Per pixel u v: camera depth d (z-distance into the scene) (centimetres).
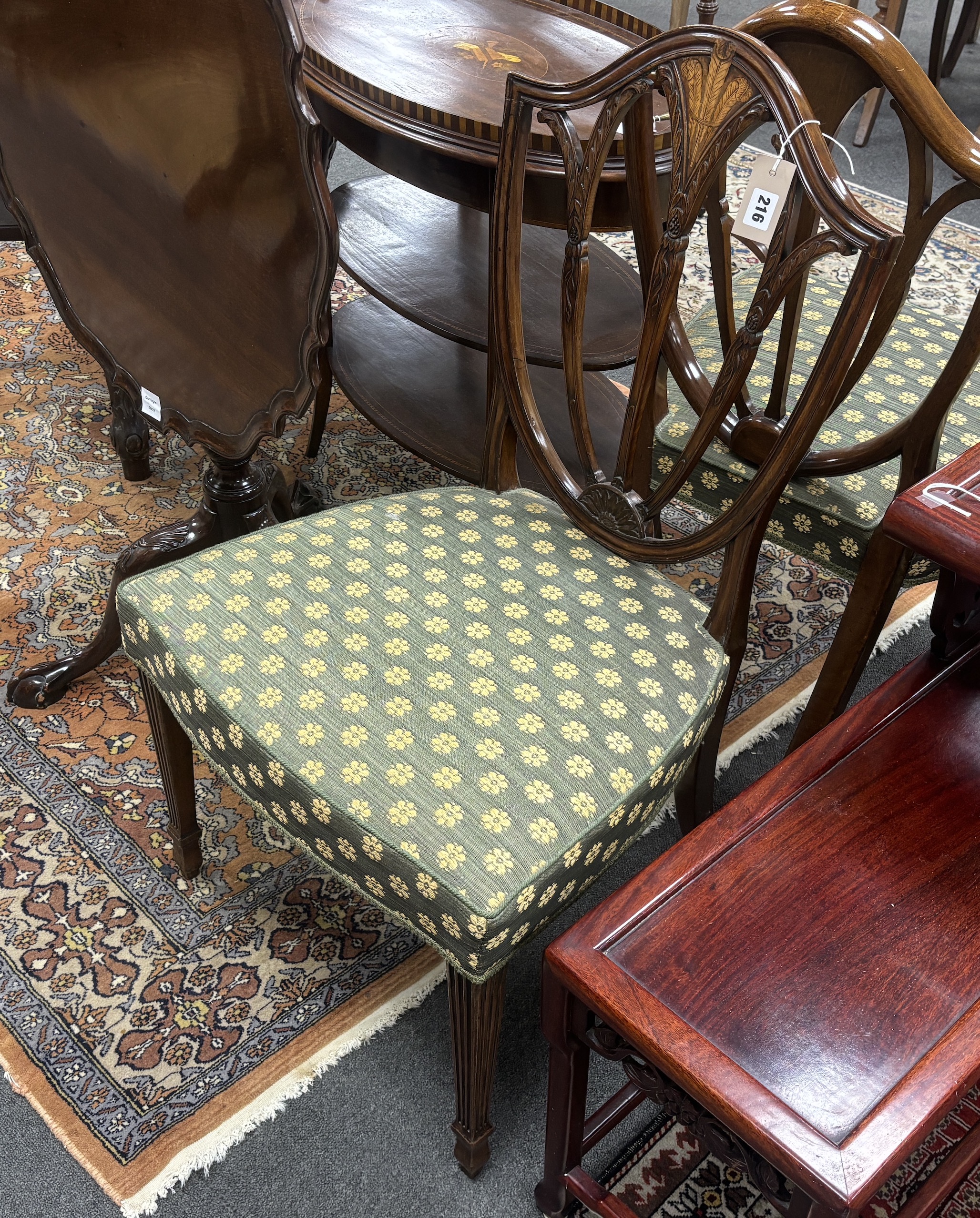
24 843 134
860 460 117
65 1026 116
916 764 94
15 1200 103
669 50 92
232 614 101
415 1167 107
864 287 86
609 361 149
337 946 125
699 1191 106
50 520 180
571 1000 82
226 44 97
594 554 112
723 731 146
